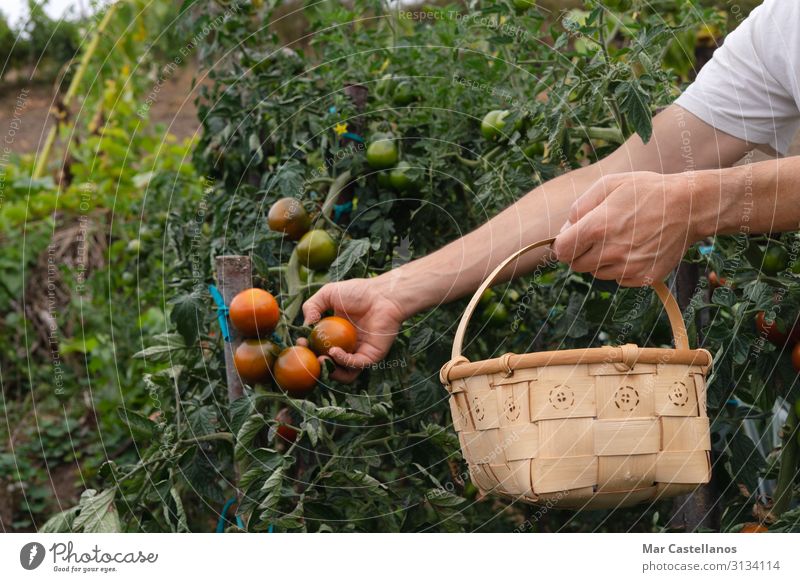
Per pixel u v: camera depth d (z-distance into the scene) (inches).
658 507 56.6
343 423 50.8
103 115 118.0
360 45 64.6
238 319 44.1
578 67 56.4
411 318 54.8
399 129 61.8
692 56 65.8
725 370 46.3
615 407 35.3
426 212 58.9
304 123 64.2
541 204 48.8
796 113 48.2
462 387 37.9
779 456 49.8
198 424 48.4
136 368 88.7
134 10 104.5
